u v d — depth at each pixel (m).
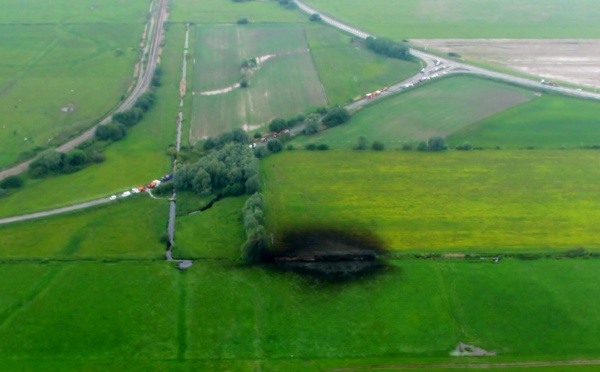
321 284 141.00
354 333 128.12
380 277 143.50
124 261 148.50
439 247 154.25
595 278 143.75
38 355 120.62
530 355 124.19
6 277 141.00
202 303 135.00
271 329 128.62
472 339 127.50
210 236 158.62
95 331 126.62
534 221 164.62
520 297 137.88
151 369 118.38
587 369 121.00
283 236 157.00
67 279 141.12
